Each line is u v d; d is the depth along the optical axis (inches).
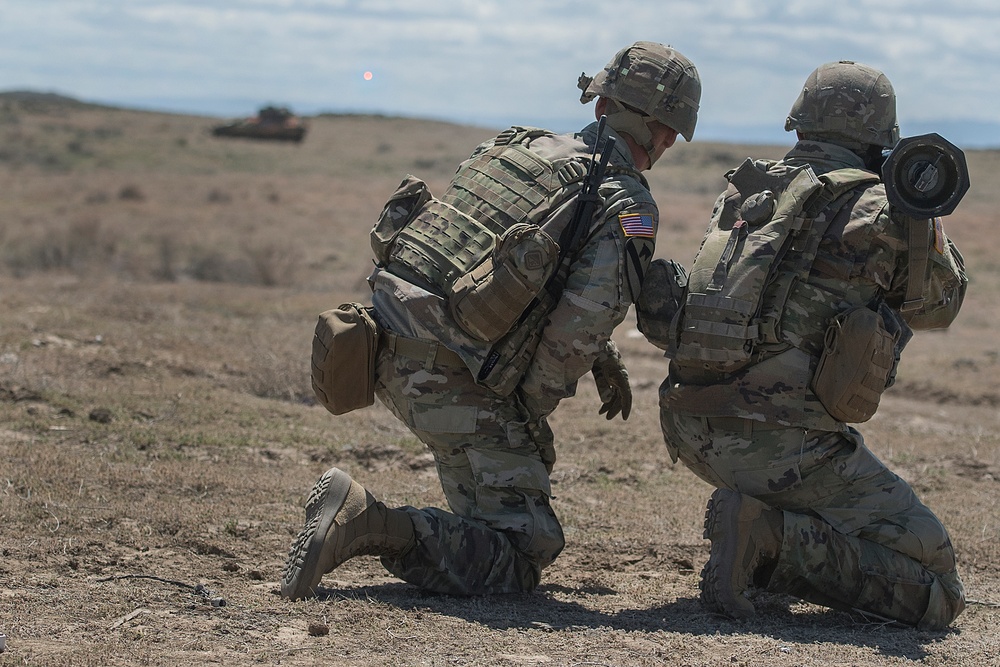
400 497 565.9
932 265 389.1
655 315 400.5
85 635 332.5
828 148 404.8
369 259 1996.8
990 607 443.2
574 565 487.8
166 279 1626.5
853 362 372.5
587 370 394.3
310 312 1228.5
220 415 700.0
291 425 701.3
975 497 634.8
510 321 376.8
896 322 385.4
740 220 389.4
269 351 896.3
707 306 383.6
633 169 409.4
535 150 407.8
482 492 400.2
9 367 733.9
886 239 381.7
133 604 366.9
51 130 5708.7
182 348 884.6
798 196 382.3
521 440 399.2
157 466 566.9
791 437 385.4
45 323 898.7
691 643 350.6
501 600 397.1
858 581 385.1
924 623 392.5
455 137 7037.4
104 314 1023.6
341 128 7214.6
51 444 597.0
